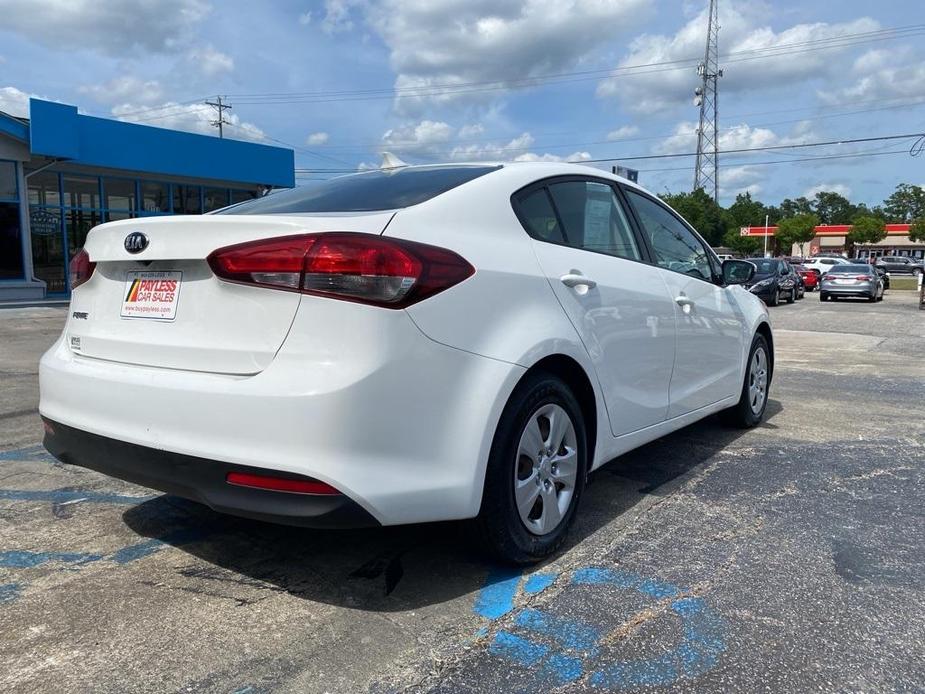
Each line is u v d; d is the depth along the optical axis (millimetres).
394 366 2377
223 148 21422
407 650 2383
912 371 8547
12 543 3223
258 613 2617
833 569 3004
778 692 2168
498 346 2711
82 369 2859
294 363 2365
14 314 14969
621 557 3111
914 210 125438
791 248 91312
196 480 2469
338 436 2291
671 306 3945
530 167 3365
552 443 3035
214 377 2500
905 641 2453
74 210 19812
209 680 2211
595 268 3373
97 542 3240
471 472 2604
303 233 2422
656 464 4496
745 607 2676
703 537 3338
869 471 4367
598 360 3271
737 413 5273
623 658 2338
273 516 2342
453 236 2732
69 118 17531
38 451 4742
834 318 17641
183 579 2883
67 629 2492
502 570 2979
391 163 3803
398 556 3107
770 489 4027
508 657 2344
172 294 2678
